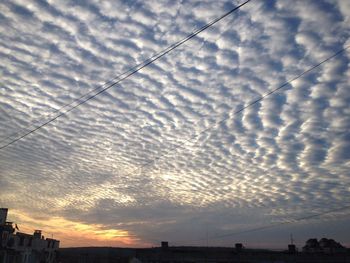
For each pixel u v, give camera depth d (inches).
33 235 1857.8
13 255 1608.0
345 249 1993.1
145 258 2064.5
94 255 2185.0
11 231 1617.9
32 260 1790.1
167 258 2014.0
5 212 1644.9
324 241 2250.2
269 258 1884.8
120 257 2119.8
